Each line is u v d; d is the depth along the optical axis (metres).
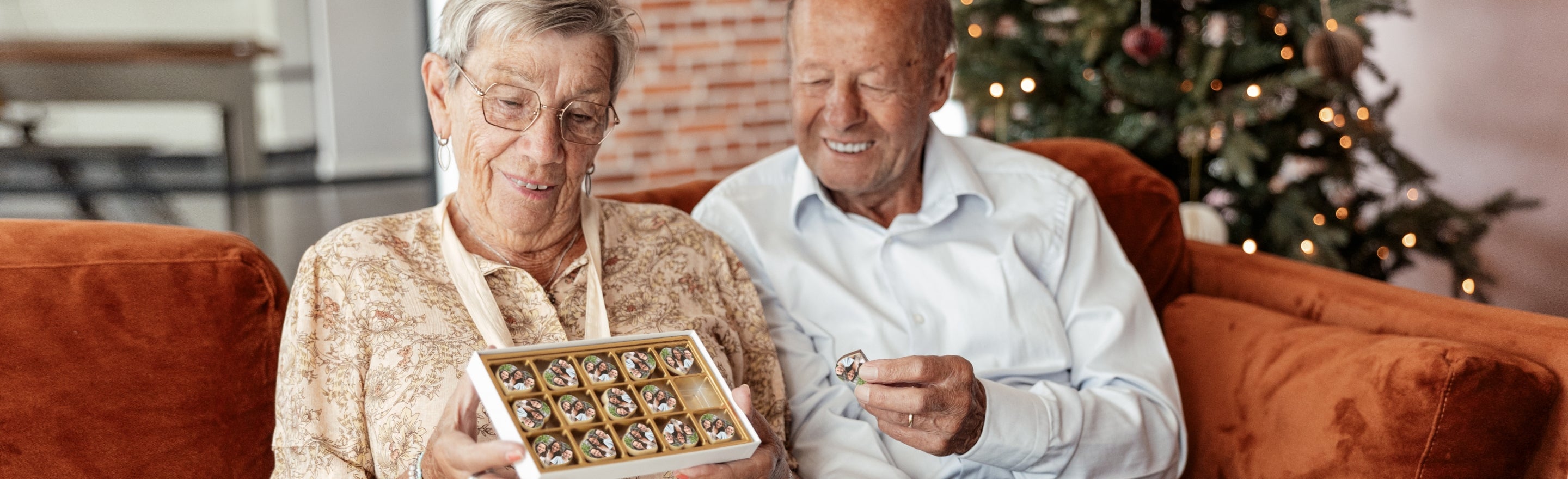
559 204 1.56
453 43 1.50
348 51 6.65
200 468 1.62
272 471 1.66
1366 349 1.70
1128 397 1.74
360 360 1.49
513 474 1.38
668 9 4.36
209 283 1.62
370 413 1.48
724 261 1.71
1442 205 3.05
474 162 1.52
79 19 5.97
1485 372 1.60
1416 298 1.83
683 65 4.42
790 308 1.82
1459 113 4.27
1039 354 1.81
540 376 1.35
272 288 1.65
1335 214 3.02
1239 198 3.04
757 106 4.57
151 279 1.60
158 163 6.06
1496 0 4.03
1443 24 4.30
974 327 1.81
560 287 1.58
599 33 1.51
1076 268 1.88
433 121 1.56
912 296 1.83
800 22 1.77
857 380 1.57
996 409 1.64
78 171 5.93
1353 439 1.66
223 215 5.78
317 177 6.62
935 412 1.56
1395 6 2.97
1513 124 4.01
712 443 1.35
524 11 1.47
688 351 1.43
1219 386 1.84
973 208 1.89
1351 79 2.87
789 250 1.84
